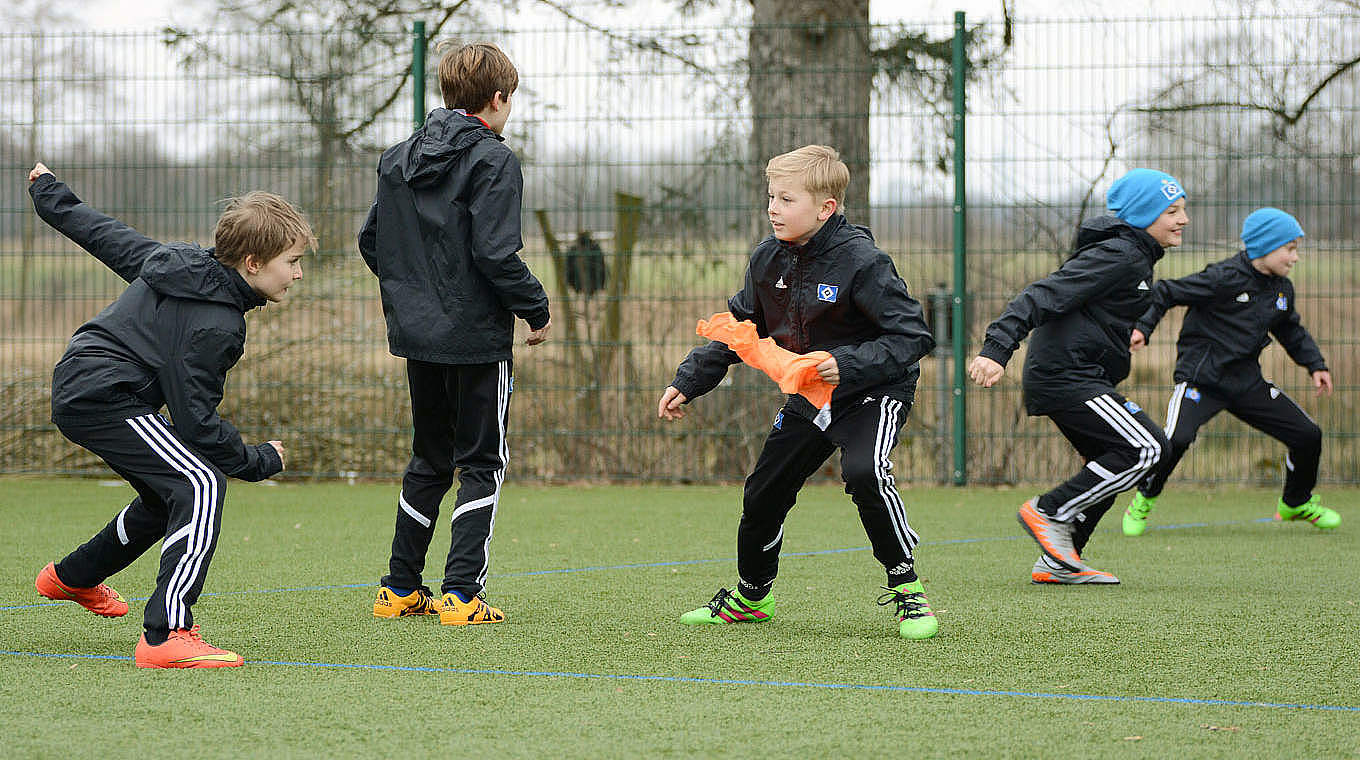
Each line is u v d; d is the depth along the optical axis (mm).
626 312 10695
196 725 3730
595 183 10578
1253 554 7492
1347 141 10031
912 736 3643
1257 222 8125
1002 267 10352
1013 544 7871
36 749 3480
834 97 10633
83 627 5188
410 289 5328
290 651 4793
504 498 10180
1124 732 3691
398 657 4691
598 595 6117
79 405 4430
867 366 4766
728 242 10539
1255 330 8141
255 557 7254
